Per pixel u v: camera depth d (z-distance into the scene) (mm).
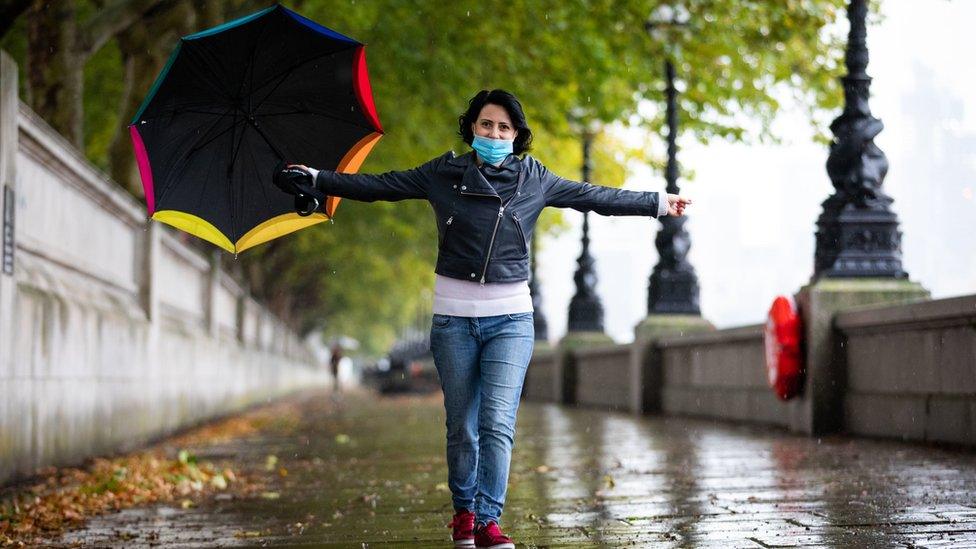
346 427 27484
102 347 18281
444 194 7156
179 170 7973
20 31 31422
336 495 11797
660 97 30828
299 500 11469
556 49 28312
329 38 7543
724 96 30844
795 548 7336
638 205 7215
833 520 8508
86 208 18938
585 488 11539
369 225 56031
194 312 33969
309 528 9289
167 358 25422
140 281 23484
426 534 8734
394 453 17703
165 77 7516
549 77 29156
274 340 67562
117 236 21641
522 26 28016
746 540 7770
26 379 13773
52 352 15062
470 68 29797
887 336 16156
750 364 21922
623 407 32188
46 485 13336
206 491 12812
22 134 14453
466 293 7219
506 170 7121
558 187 7254
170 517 10445
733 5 26969
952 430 14156
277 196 8086
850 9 17562
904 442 15195
